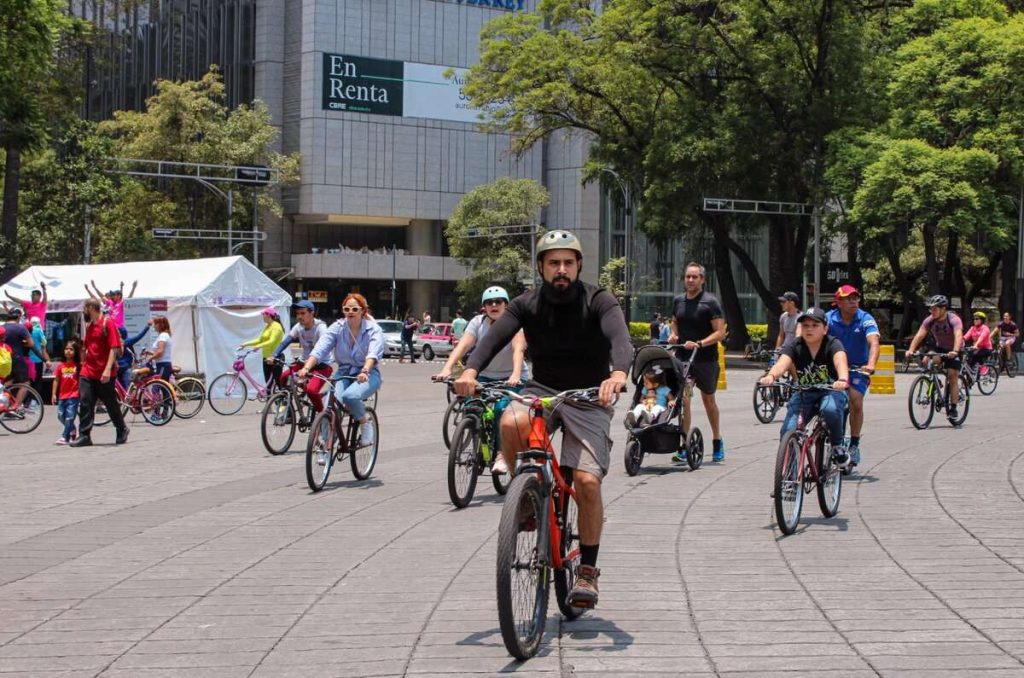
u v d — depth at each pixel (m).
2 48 38.97
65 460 17.16
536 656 6.66
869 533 10.49
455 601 8.03
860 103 49.94
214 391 26.83
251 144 77.88
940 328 21.00
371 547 10.07
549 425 7.14
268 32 96.81
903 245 57.16
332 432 13.77
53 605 8.12
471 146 100.50
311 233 102.19
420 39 98.19
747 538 10.28
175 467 16.08
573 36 52.59
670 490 13.26
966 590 8.23
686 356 15.54
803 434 10.80
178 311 29.78
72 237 64.19
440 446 18.53
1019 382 38.62
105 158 62.66
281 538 10.55
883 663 6.45
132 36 105.31
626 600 8.01
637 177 53.19
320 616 7.68
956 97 47.12
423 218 99.50
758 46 50.25
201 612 7.85
